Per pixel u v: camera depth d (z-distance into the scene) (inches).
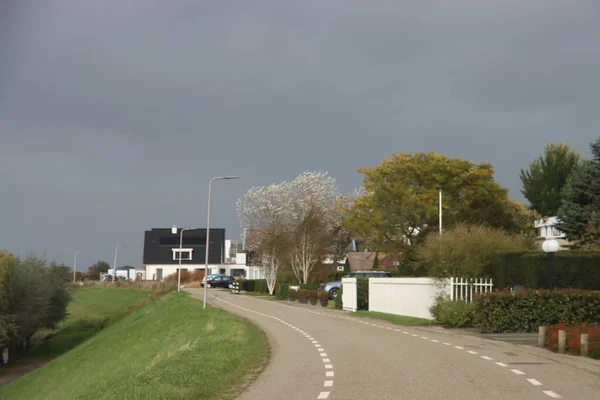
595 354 649.0
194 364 587.5
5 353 1988.2
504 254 1101.7
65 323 2797.7
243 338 855.7
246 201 3014.3
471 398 426.9
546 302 950.4
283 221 2938.0
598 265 1017.5
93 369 1311.5
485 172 2369.6
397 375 538.0
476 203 2374.5
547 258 1029.2
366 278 1579.7
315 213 2886.3
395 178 2444.6
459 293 1109.7
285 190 3006.9
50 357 2144.4
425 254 1184.8
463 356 674.2
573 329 743.1
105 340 1756.9
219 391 488.4
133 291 3622.0
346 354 704.4
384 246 2442.2
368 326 1129.4
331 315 1471.5
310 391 469.7
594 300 940.6
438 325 1091.9
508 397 430.3
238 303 2090.3
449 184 2379.4
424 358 657.6
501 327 954.1
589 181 1375.5
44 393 1332.4
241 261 4662.9
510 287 1042.7
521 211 2664.9
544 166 2511.1
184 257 4790.8
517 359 647.1
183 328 1274.6
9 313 1993.1
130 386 502.0
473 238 1162.0
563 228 1391.5
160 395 463.2
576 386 477.4
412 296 1261.1
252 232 2992.1
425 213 2322.8
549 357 662.5
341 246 3134.8
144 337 1487.5
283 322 1243.8
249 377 555.5
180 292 2608.3
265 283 2992.1
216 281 3710.6
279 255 2861.7
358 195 3041.3
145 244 4894.2
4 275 1920.5
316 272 2908.5
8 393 1499.8
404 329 1056.8
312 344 822.5
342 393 456.1
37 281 2101.4
